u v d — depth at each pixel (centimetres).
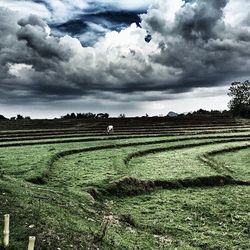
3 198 1906
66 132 7206
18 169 3303
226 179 3481
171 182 3278
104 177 3219
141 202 2822
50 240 1505
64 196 2470
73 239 1583
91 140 5981
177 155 4691
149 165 4022
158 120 10919
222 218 2477
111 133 7012
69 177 3238
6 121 10712
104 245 1630
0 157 4012
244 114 12962
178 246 1925
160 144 5634
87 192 2736
